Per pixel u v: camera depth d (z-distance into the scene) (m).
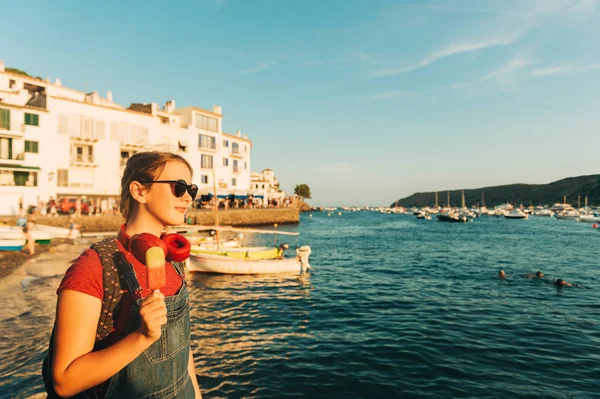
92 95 43.66
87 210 35.16
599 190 179.62
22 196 32.34
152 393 1.34
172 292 1.46
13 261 19.55
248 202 61.41
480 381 7.98
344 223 84.75
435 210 172.62
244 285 18.33
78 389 1.11
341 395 7.35
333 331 11.28
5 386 7.04
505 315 13.12
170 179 1.44
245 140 66.25
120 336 1.26
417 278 20.69
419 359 9.11
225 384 7.78
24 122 32.81
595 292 17.09
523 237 50.06
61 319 1.17
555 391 7.58
